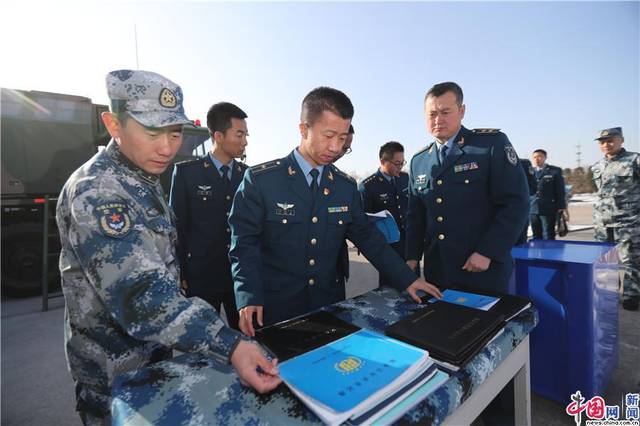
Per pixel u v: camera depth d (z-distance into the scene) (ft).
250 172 4.71
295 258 4.71
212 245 7.13
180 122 2.89
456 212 5.84
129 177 2.99
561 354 5.73
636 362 7.37
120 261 2.40
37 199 13.66
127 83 2.80
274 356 2.64
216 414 2.03
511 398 5.21
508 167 5.32
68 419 6.37
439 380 2.31
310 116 4.15
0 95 12.96
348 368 2.32
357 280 16.12
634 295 10.36
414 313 3.43
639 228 10.51
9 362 8.59
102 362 3.05
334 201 4.86
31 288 13.93
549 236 17.70
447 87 5.58
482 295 4.09
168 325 2.31
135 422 1.97
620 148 11.37
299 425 1.91
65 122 14.01
